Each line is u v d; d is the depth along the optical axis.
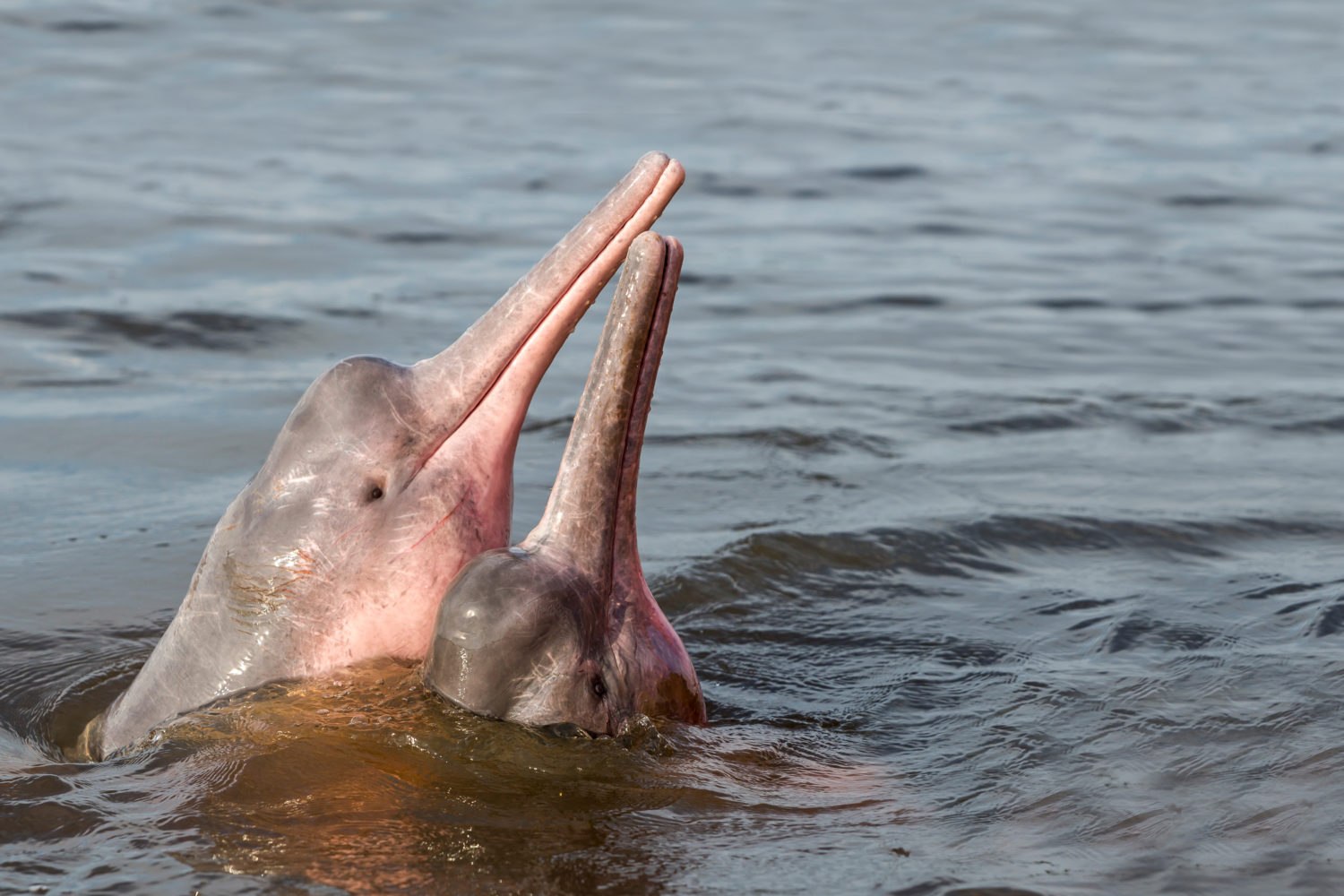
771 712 23.91
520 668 20.55
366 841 18.30
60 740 23.47
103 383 42.50
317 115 82.00
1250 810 19.30
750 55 102.50
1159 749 21.55
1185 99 94.50
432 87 89.75
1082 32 114.50
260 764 20.00
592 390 21.16
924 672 25.56
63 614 27.92
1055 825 19.09
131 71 88.75
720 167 75.50
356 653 21.98
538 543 21.30
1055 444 39.75
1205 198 72.88
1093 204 71.38
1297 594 28.75
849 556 31.41
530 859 17.92
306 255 57.31
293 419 22.28
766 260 60.81
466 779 19.83
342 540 21.83
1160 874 17.53
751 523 33.25
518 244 60.41
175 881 17.44
